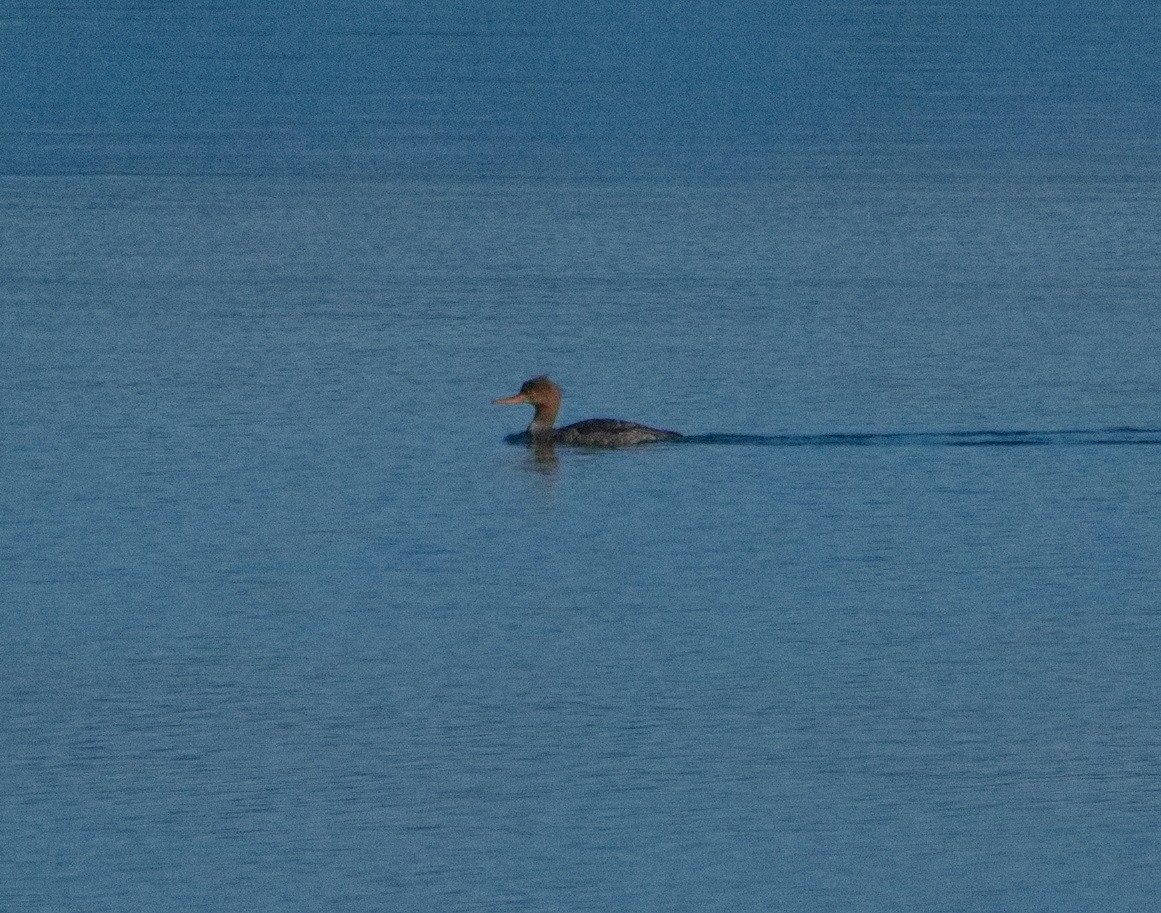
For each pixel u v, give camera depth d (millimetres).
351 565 128250
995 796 100875
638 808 99688
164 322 191125
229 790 100688
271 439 153375
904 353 180375
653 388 168875
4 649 115938
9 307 197500
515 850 95812
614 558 129375
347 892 92375
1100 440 153375
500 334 186625
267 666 113688
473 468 147125
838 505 138625
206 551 130375
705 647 116562
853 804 100188
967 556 129875
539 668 113688
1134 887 93125
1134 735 106438
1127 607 122125
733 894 92438
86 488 142000
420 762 103438
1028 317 194750
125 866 94500
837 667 114125
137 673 112875
